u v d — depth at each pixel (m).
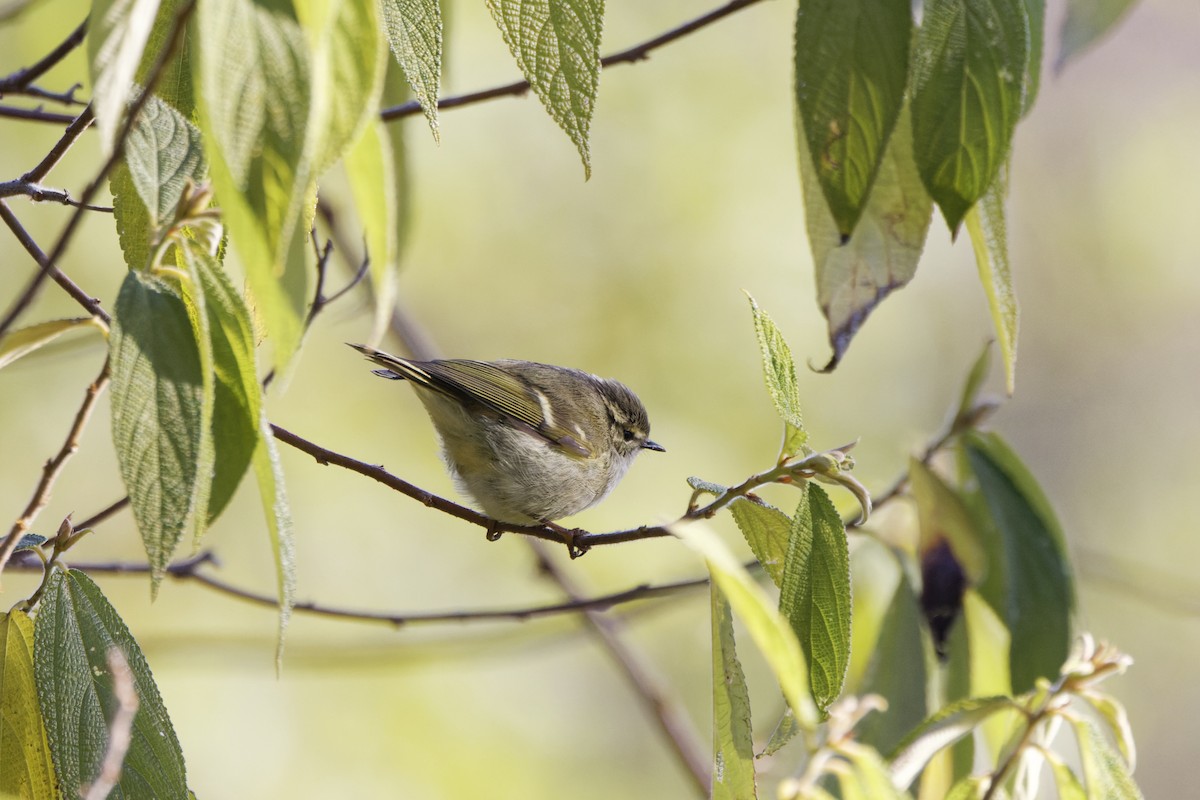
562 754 15.28
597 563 15.45
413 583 15.35
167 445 4.21
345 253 10.74
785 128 18.53
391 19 4.73
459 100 7.49
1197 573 22.81
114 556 14.76
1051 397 24.31
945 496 7.86
